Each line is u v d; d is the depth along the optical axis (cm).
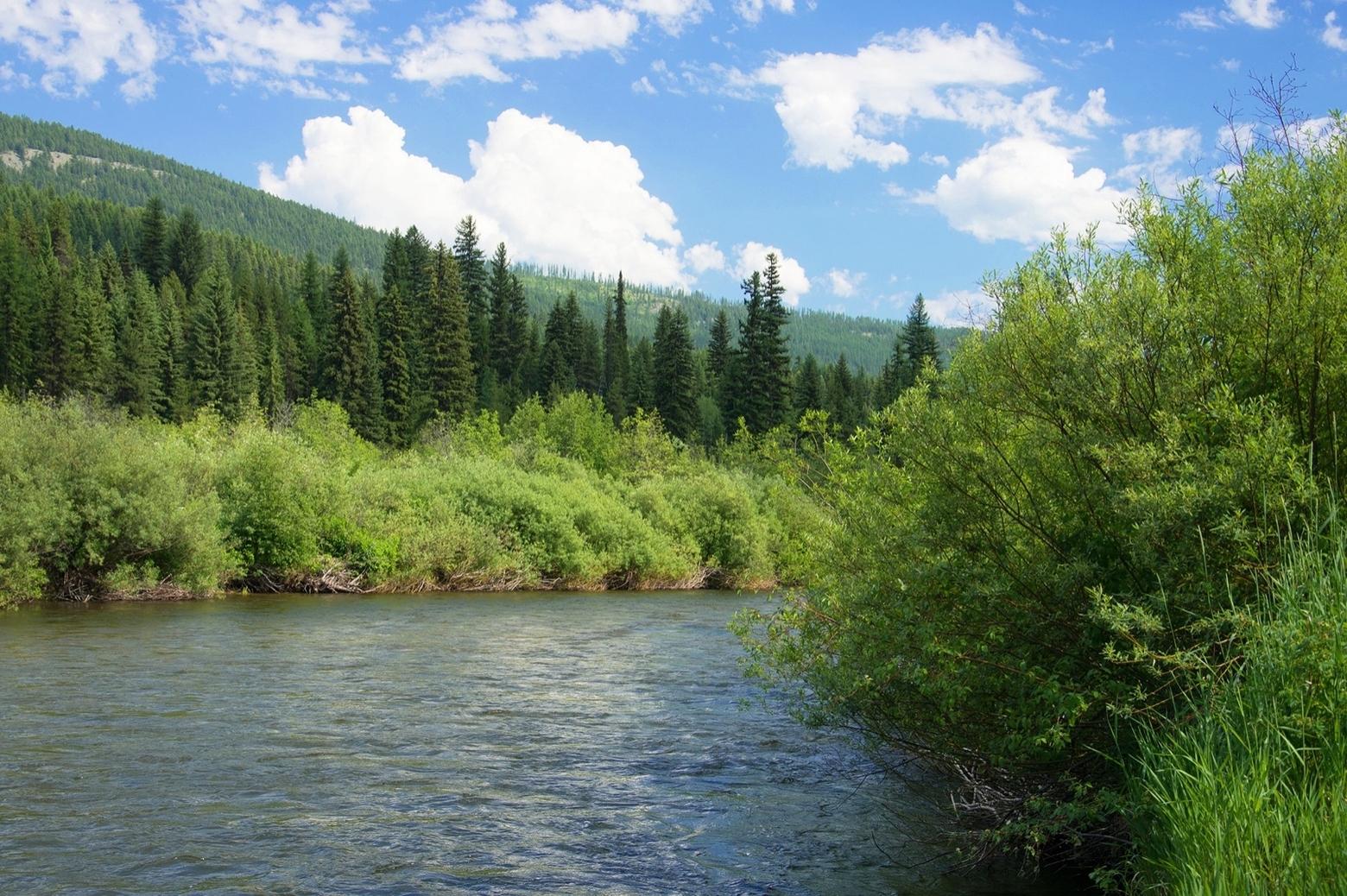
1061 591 576
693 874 630
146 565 2386
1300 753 425
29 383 7269
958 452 629
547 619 2253
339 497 2920
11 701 1112
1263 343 580
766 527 3844
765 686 855
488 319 9981
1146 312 589
